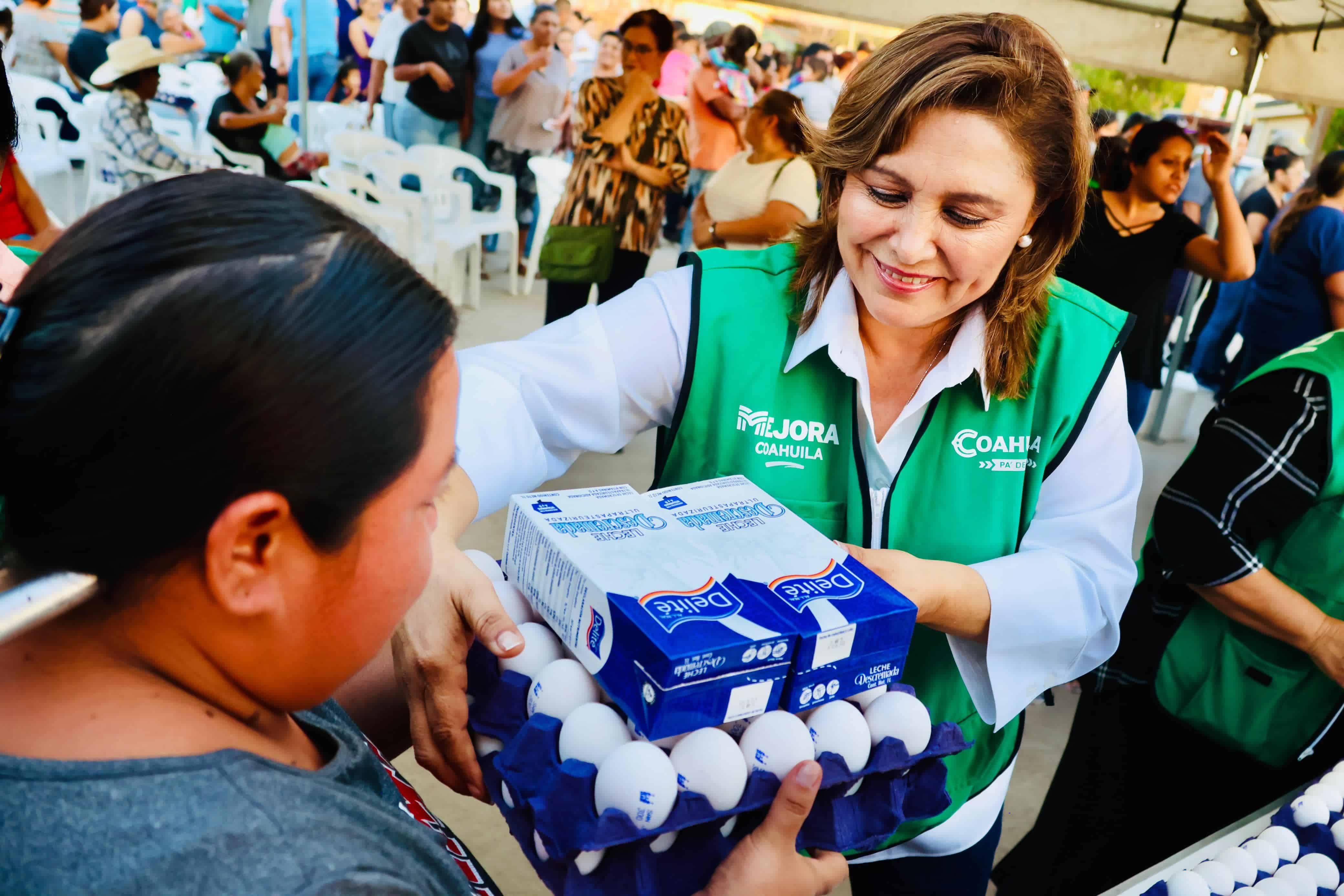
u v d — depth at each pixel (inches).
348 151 207.9
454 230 200.8
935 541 41.4
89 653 15.7
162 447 13.9
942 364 39.1
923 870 44.4
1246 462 48.6
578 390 39.9
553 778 26.8
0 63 35.2
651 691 25.9
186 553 14.9
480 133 220.7
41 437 13.9
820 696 29.0
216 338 13.6
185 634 16.0
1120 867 59.6
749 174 138.0
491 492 36.9
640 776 25.7
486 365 39.3
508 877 70.2
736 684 27.0
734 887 25.1
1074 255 128.7
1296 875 39.0
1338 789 44.9
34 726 15.2
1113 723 59.2
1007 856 66.2
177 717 15.8
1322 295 170.6
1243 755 54.7
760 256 41.9
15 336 14.3
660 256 266.2
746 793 27.6
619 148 142.3
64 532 14.4
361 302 15.0
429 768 31.1
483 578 31.0
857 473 40.8
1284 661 52.4
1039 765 90.7
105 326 13.6
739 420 41.0
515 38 215.9
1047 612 38.2
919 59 32.1
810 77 233.0
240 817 14.8
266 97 212.7
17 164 71.5
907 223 33.2
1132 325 41.1
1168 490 52.0
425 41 206.1
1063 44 125.3
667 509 33.8
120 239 14.1
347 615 17.0
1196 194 209.2
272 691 17.5
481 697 31.5
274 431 14.2
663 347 41.0
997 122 31.6
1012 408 40.6
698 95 214.2
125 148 181.6
